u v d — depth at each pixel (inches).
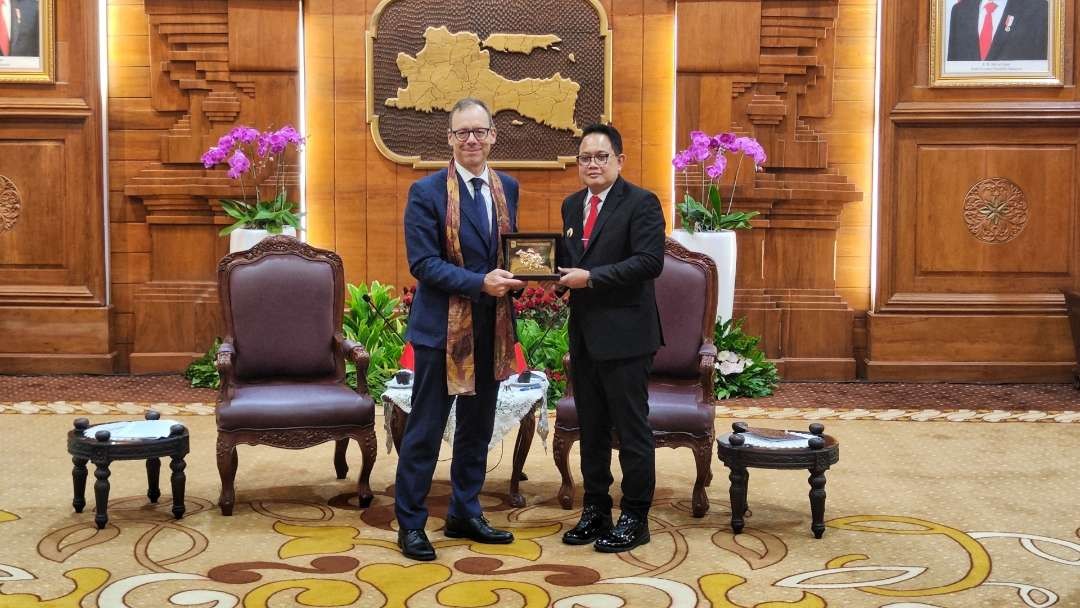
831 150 302.2
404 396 178.1
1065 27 292.0
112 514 174.7
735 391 274.5
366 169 302.7
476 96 299.4
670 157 302.4
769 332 299.1
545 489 192.4
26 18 293.0
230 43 293.9
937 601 137.5
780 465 162.1
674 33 299.3
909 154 296.7
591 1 297.7
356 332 276.8
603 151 156.2
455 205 155.8
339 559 153.6
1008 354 297.0
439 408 155.7
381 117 301.1
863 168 302.4
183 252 300.0
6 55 293.9
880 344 298.2
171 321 298.8
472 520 161.9
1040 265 297.0
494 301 157.8
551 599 137.9
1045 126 294.0
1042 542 161.8
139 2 297.4
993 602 137.2
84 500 175.2
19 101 293.4
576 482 196.7
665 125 301.7
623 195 157.9
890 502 183.3
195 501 183.2
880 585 143.3
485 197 159.3
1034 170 295.3
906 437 231.1
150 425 176.7
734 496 165.5
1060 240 296.2
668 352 191.5
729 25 293.6
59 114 292.5
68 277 299.9
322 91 300.8
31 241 298.0
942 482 195.8
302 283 195.9
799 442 166.2
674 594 139.7
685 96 296.2
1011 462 210.1
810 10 293.1
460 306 153.3
